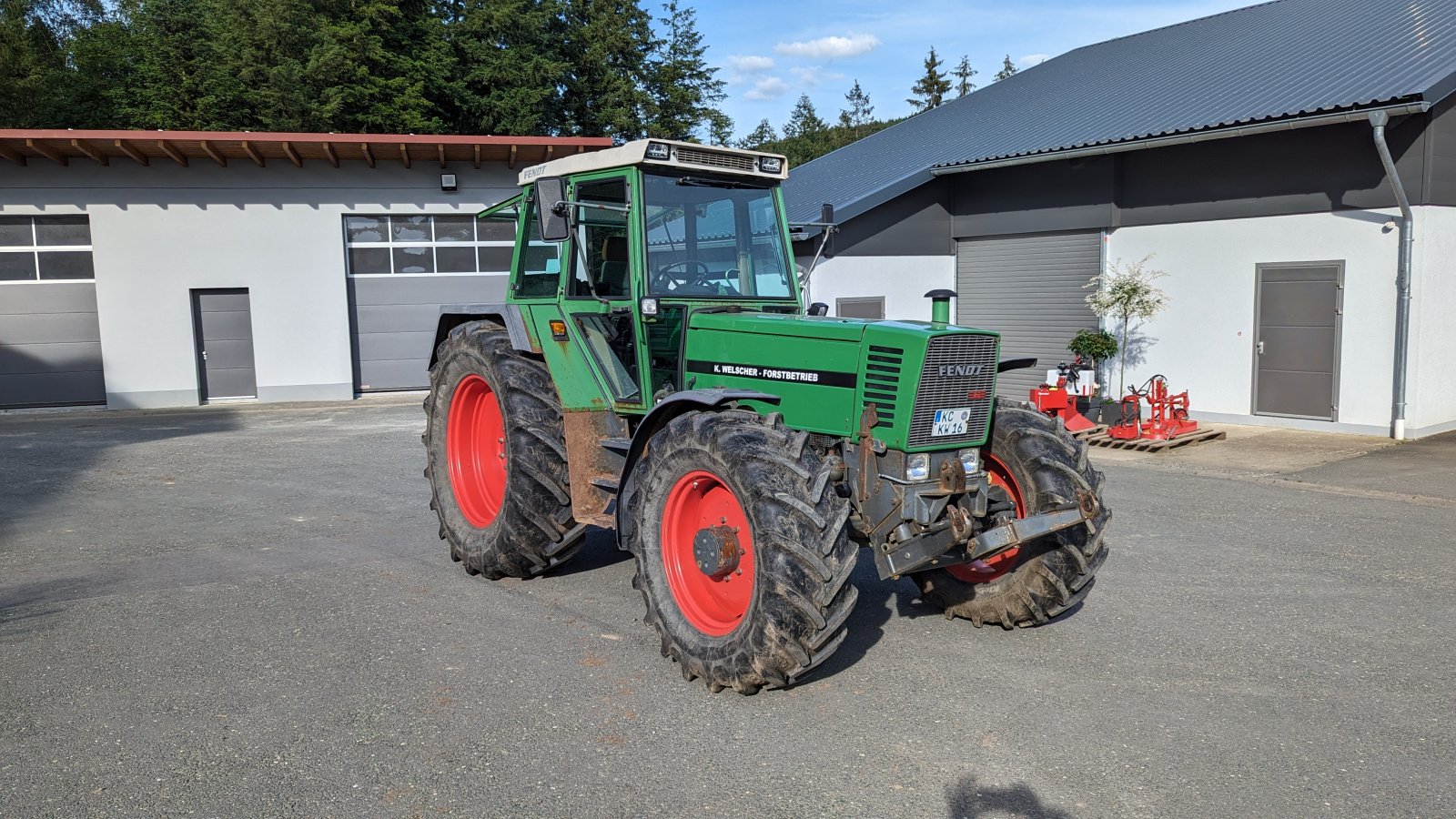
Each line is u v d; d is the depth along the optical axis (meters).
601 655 4.62
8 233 15.48
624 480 4.65
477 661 4.55
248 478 9.40
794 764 3.52
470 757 3.58
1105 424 12.24
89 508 8.05
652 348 5.07
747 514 3.97
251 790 3.35
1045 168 14.69
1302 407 12.12
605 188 5.21
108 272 15.70
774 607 3.83
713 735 3.76
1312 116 10.88
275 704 4.06
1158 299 12.77
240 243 16.19
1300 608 5.32
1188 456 10.48
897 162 16.98
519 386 5.63
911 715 3.94
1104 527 4.71
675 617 4.36
